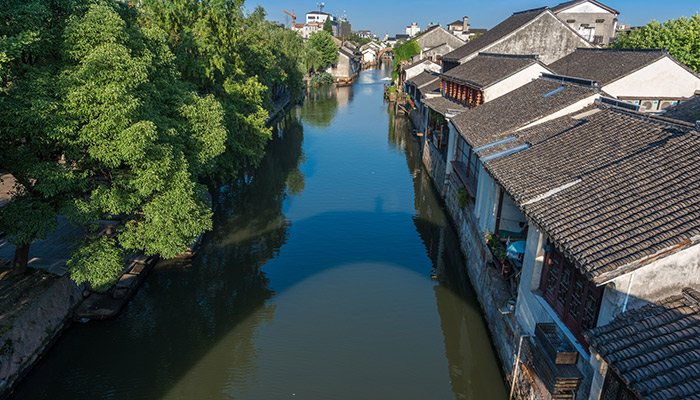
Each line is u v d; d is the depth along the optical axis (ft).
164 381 48.24
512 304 46.32
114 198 46.78
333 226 88.69
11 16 39.99
